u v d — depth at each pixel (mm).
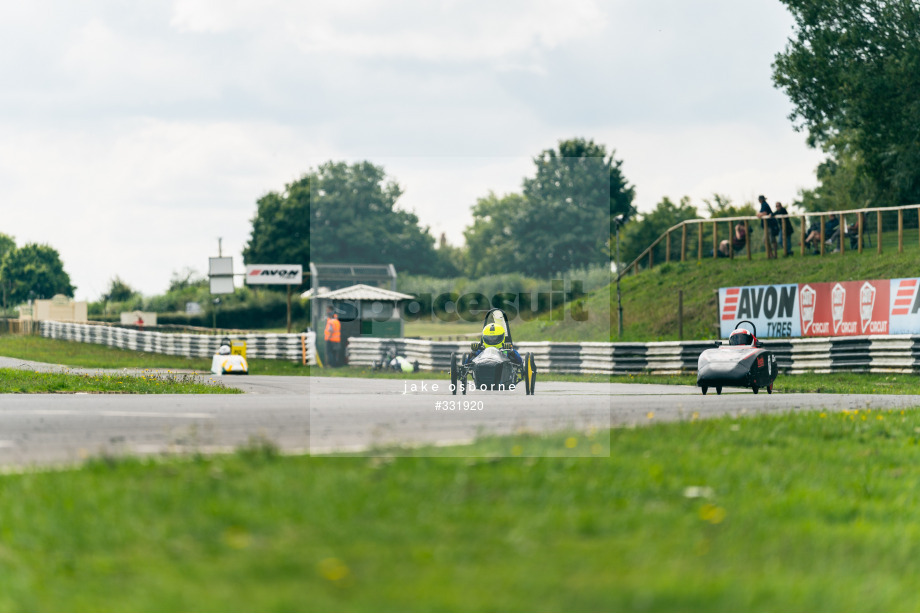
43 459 17406
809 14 100750
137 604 9523
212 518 12492
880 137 97938
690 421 23688
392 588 9898
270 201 182875
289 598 9570
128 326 131000
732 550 11711
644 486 15109
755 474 16891
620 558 11117
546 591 9883
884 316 59344
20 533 12023
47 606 9648
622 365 56688
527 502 13727
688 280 84250
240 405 28969
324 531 11953
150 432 21250
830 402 33375
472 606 9445
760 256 85375
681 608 9625
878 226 74188
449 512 12984
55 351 98938
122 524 12289
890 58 94000
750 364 39656
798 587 10328
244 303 144500
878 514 14664
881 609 10000
